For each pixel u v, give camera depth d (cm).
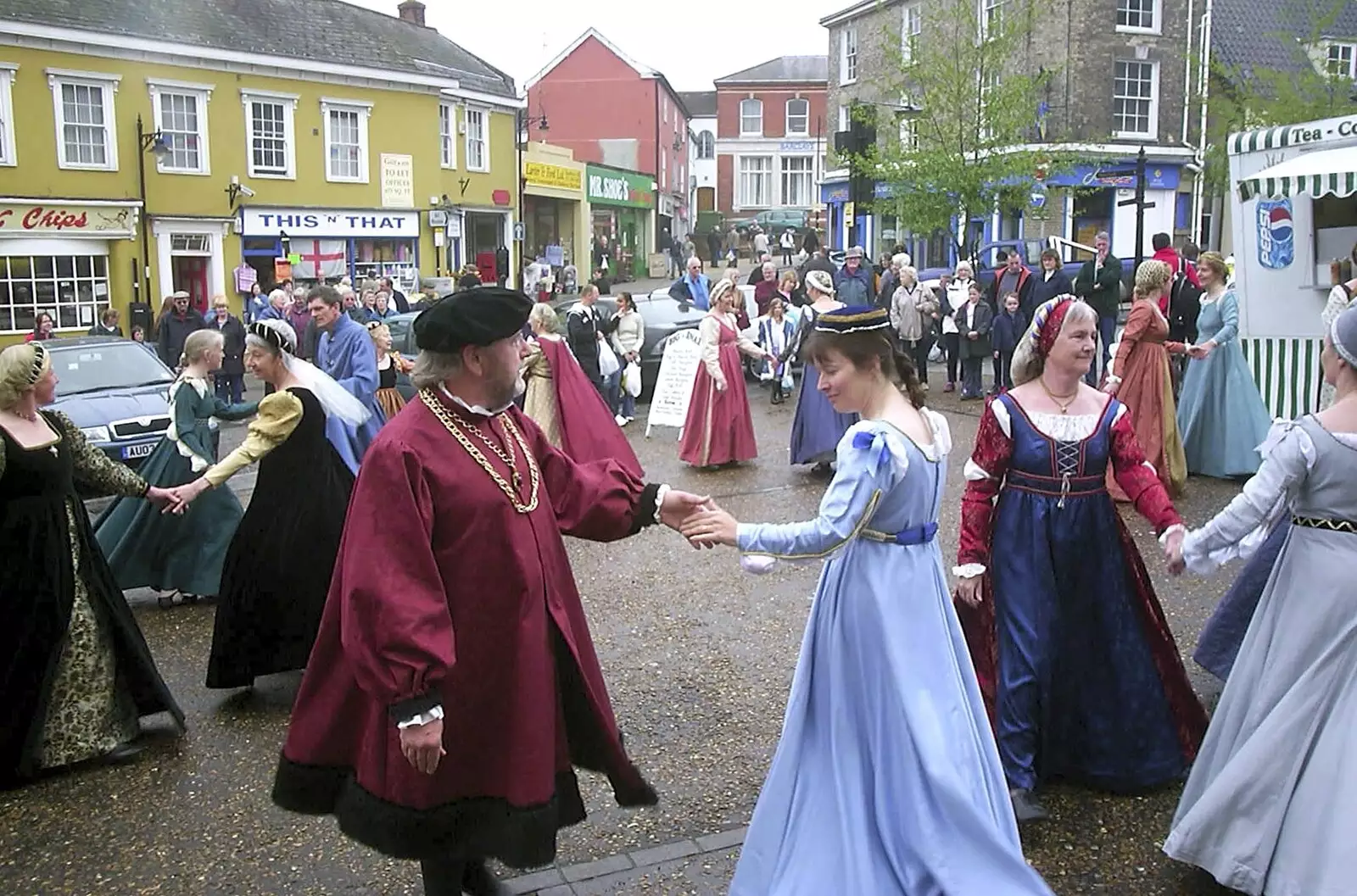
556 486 321
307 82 2738
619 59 4944
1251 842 326
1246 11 2966
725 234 5262
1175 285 1184
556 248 3578
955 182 2089
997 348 1356
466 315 288
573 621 311
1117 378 834
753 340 1477
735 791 423
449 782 289
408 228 2975
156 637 620
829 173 3803
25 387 439
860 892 289
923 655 303
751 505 888
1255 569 442
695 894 354
